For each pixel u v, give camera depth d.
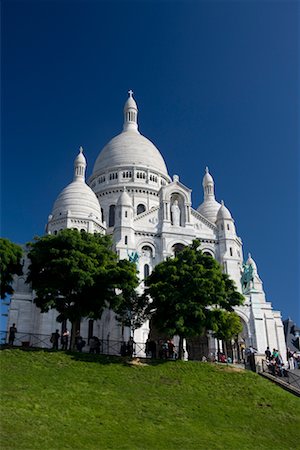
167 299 52.09
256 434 35.03
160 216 80.25
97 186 103.06
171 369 46.62
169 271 54.50
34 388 36.81
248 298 74.69
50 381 38.91
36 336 70.06
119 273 51.38
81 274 49.81
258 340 71.69
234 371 48.50
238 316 67.44
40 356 44.25
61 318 52.12
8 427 29.39
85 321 71.81
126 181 100.75
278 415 39.25
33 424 30.52
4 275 50.19
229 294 56.38
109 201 97.69
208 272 54.06
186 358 65.94
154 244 77.50
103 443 29.52
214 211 99.62
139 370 45.03
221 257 79.31
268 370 51.25
